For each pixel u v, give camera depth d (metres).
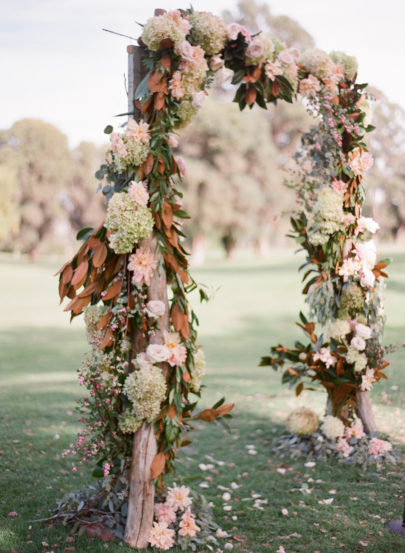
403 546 3.90
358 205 5.61
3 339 17.86
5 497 4.59
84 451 3.84
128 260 3.80
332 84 5.15
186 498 4.00
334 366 5.77
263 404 8.05
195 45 3.89
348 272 5.51
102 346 3.69
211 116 44.94
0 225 55.62
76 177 63.69
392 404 7.68
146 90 3.72
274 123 52.38
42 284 36.06
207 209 44.47
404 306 20.77
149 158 3.70
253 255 57.78
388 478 5.15
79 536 3.86
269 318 21.59
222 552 3.79
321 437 5.68
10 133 61.22
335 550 3.85
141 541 3.77
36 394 8.78
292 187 5.77
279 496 4.80
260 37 4.14
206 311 23.45
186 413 4.11
